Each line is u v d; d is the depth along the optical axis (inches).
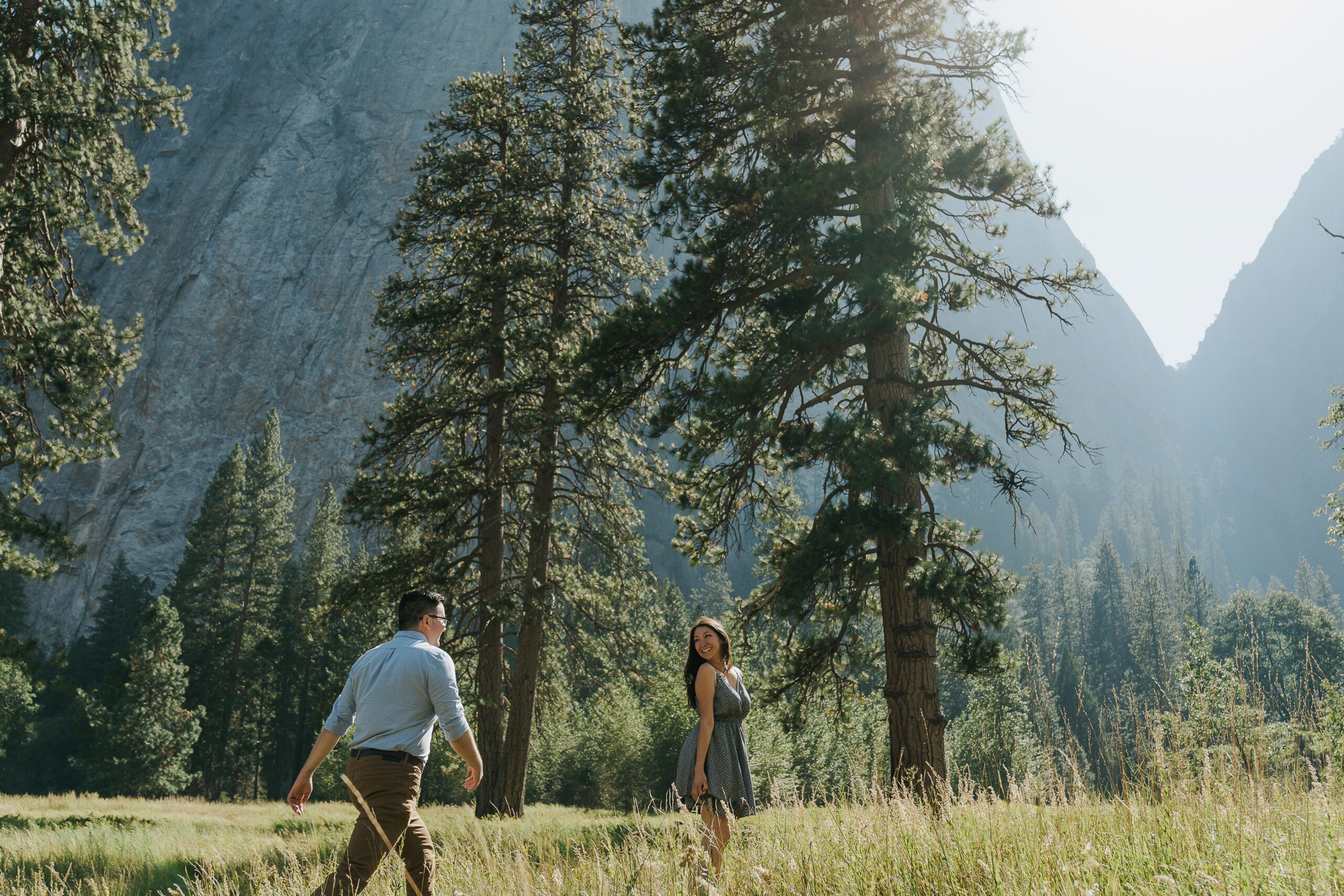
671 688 1512.1
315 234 4667.8
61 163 503.2
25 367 478.3
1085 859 118.5
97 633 2642.7
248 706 2100.1
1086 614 3745.1
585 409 429.7
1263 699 162.2
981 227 468.1
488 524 672.4
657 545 4429.1
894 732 376.5
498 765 636.1
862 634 470.6
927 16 420.2
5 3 496.1
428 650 164.2
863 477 360.5
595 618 722.8
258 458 2372.0
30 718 2057.1
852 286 391.5
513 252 703.7
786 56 425.7
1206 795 148.0
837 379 506.3
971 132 460.8
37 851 360.8
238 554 2162.9
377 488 631.8
